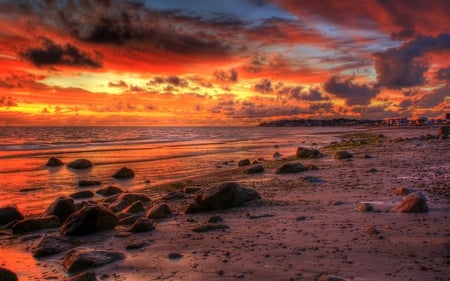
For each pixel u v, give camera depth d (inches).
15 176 1250.6
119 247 432.8
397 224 446.6
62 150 2257.6
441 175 805.9
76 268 367.2
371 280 290.4
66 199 652.7
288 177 959.6
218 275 325.1
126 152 2133.4
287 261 347.3
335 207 564.7
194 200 634.2
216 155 1926.7
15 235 552.7
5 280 325.4
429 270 303.9
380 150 1549.0
